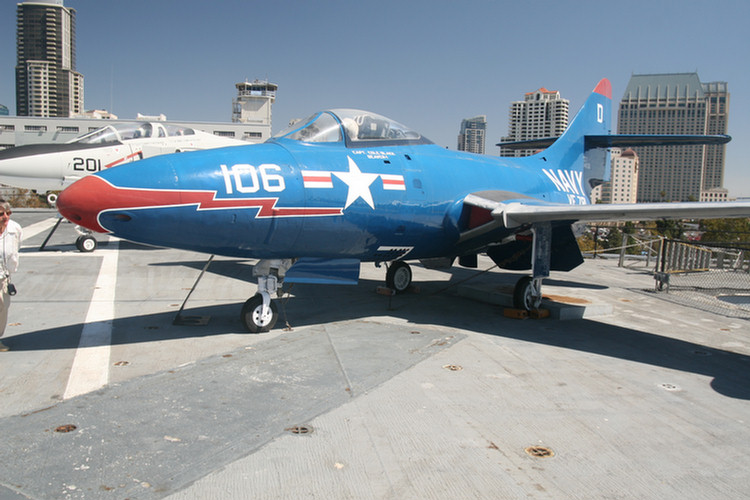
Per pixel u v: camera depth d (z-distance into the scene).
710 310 9.55
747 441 3.91
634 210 6.61
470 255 10.07
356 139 7.21
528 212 7.21
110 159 14.53
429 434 3.83
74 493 2.92
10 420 3.90
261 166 6.04
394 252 7.77
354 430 3.87
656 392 4.93
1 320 5.48
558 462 3.47
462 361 5.68
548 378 5.21
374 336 6.65
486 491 3.08
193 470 3.22
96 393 4.48
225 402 4.34
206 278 11.19
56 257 13.46
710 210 6.29
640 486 3.20
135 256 14.24
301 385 4.79
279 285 7.12
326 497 2.97
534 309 8.17
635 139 11.86
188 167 5.61
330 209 6.44
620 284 12.55
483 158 9.51
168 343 6.15
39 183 14.09
